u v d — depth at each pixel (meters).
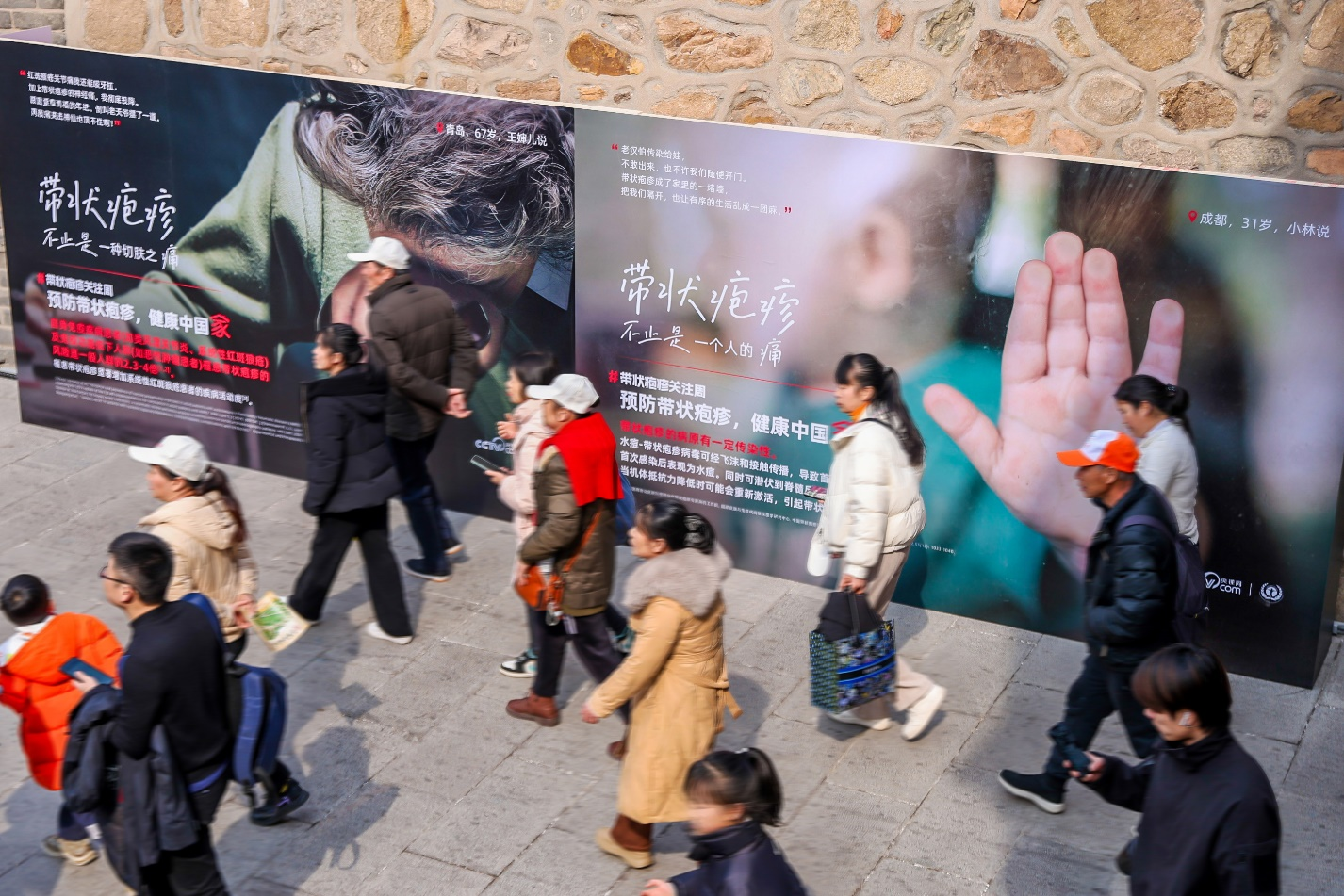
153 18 8.02
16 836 5.27
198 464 5.14
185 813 4.11
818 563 5.83
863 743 5.79
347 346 6.13
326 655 6.50
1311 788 5.45
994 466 6.50
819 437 6.87
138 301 8.38
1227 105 6.03
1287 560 6.01
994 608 6.74
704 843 3.48
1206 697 3.30
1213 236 5.75
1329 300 5.62
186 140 7.89
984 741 5.79
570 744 5.82
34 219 8.45
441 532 7.21
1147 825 3.46
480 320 7.52
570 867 5.06
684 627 4.66
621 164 6.86
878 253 6.43
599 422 5.39
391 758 5.73
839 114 6.73
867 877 4.97
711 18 6.82
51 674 4.88
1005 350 6.31
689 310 6.97
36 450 8.64
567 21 7.12
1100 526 4.72
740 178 6.61
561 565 5.41
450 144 7.26
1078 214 5.96
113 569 4.02
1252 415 5.90
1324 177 5.96
